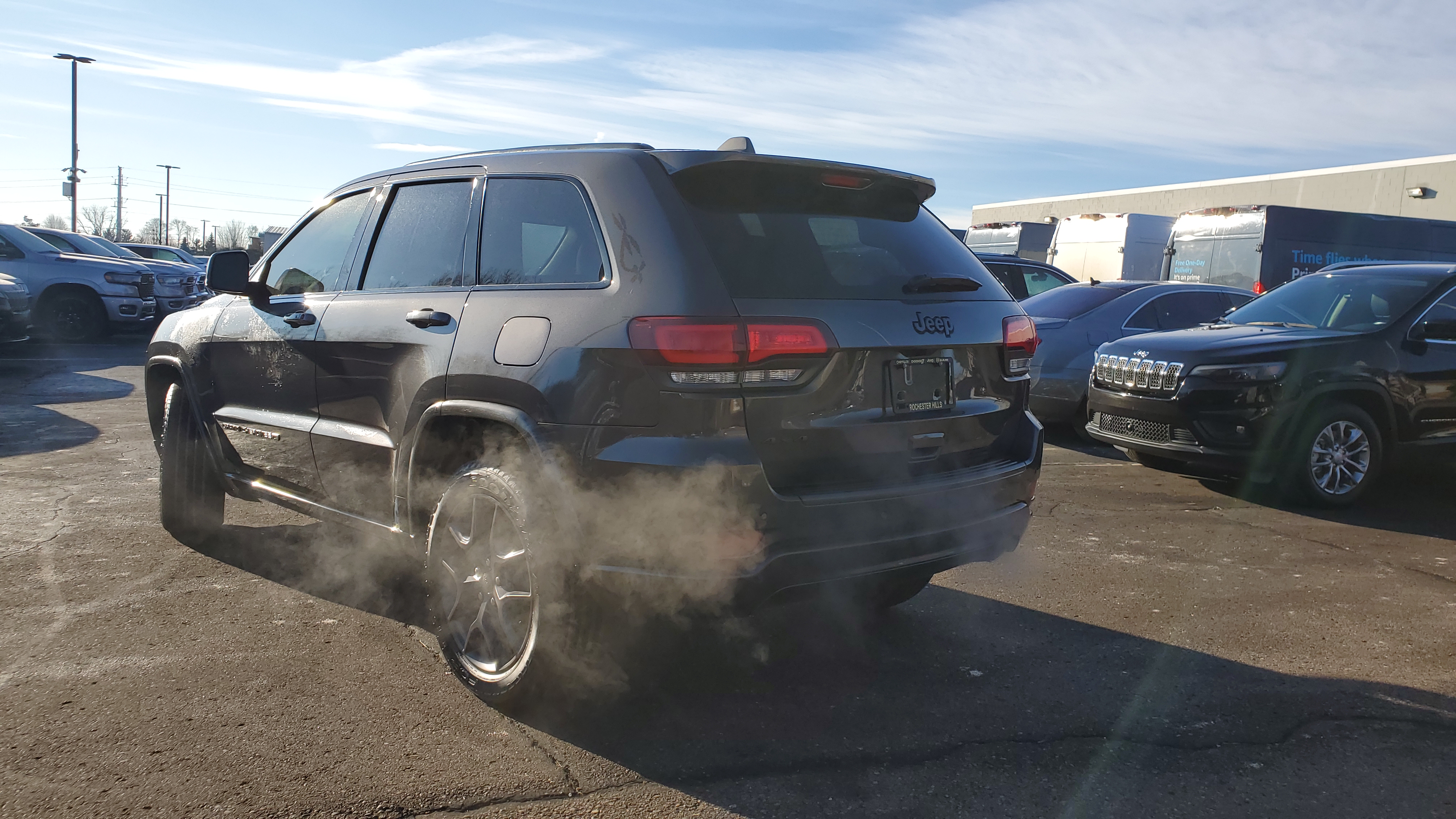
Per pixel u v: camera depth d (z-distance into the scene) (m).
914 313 3.05
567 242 3.03
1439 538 5.51
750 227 2.89
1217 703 3.21
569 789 2.58
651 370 2.64
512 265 3.18
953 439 3.19
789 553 2.72
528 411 2.85
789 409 2.76
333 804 2.46
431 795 2.52
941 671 3.46
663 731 2.94
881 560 2.90
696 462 2.60
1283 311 7.26
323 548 4.73
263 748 2.75
